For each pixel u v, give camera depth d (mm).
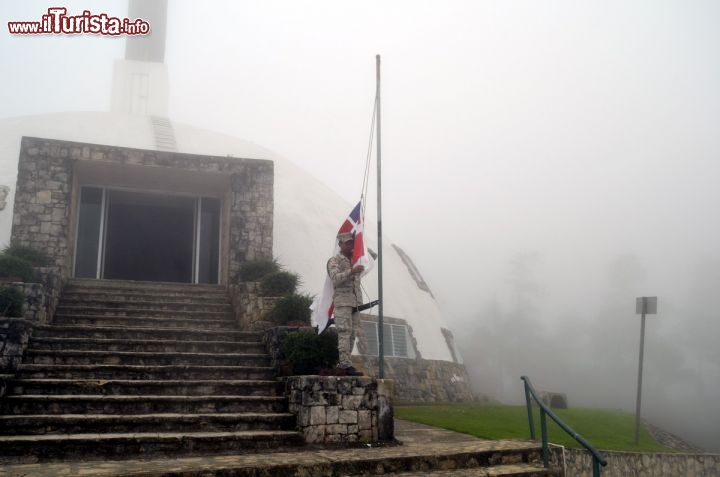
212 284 16078
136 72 36156
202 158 15047
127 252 16703
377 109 10609
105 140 23203
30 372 9055
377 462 7039
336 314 9258
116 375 9422
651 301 13859
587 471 9680
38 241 13578
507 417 13859
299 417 8516
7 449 6945
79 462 6781
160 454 7445
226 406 8906
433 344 21703
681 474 12148
